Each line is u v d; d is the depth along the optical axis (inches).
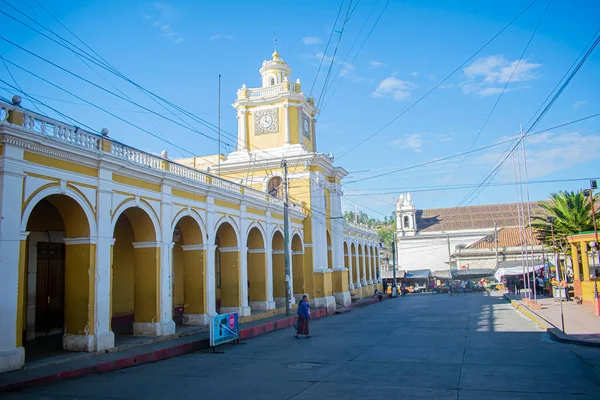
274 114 1306.6
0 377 393.7
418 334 686.5
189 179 714.2
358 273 1791.3
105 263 546.9
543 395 319.0
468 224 2787.9
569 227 1245.1
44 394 354.0
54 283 658.2
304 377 401.7
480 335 650.8
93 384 390.6
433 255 2755.9
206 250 767.7
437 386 353.4
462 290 2119.8
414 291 2476.6
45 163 476.4
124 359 486.3
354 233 1793.8
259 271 1007.6
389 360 475.2
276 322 847.1
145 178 629.3
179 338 642.2
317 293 1216.8
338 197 1421.0
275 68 1374.3
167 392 355.3
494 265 2337.6
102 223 545.6
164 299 649.0
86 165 530.6
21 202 445.7
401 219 2896.2
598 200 1445.6
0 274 419.2
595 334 581.0
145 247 650.2
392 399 318.3
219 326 600.7
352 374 408.8
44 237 645.3
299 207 1221.7
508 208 2819.9
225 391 354.6
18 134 436.8
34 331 613.6
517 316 903.7
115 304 773.9
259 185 1261.1
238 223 894.4
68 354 500.4
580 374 383.6
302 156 1234.6
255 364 478.9
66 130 502.9
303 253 1218.6
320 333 754.8
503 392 330.0
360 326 840.9
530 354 484.4
